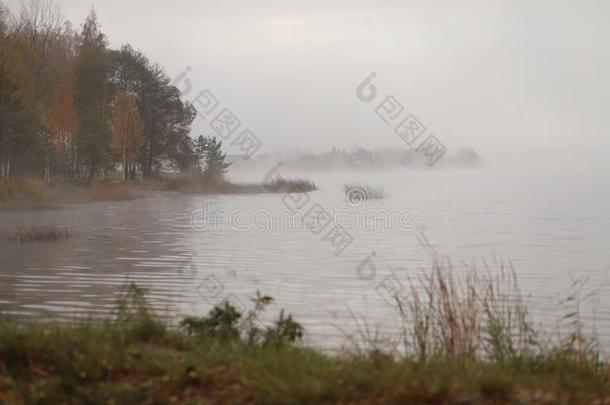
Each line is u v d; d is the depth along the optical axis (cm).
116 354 696
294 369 662
